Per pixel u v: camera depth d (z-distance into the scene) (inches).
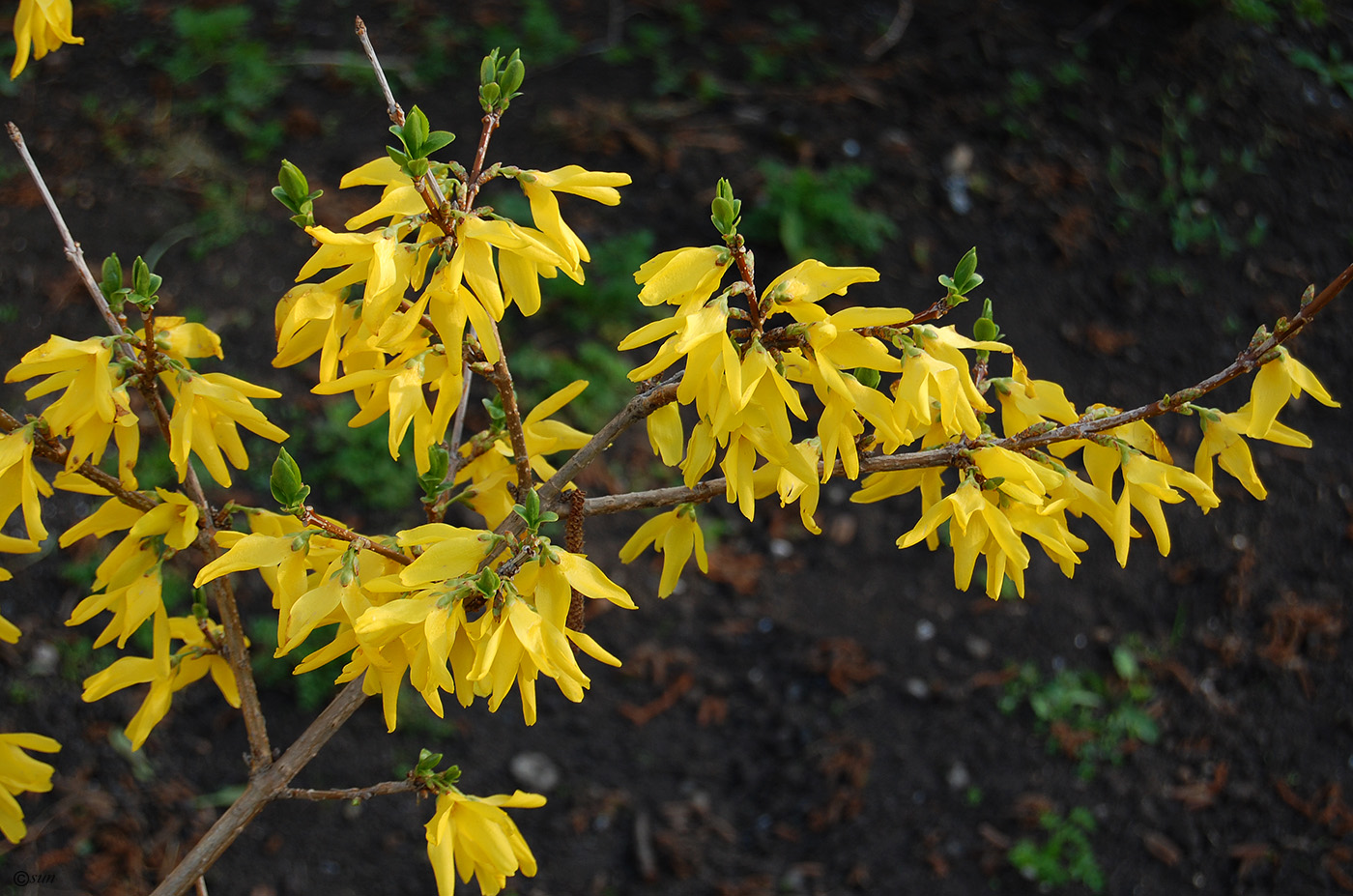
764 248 171.2
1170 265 172.6
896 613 145.9
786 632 143.8
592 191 51.9
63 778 125.8
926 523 53.9
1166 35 197.0
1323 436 159.2
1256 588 146.8
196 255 166.9
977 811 130.7
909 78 192.1
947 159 181.3
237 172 177.2
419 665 49.6
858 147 181.8
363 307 49.8
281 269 167.0
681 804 131.0
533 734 135.1
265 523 58.6
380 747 132.0
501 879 59.7
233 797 126.5
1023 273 170.6
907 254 170.4
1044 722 137.6
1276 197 179.8
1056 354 162.7
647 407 60.1
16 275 161.9
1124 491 57.5
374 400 57.4
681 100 189.3
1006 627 144.6
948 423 50.1
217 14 197.9
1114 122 187.0
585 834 128.3
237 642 64.0
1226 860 127.4
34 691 130.5
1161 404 57.0
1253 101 190.2
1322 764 134.3
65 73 188.9
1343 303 169.3
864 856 127.2
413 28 198.8
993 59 194.9
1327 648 142.5
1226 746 135.6
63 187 173.2
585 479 150.1
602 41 198.5
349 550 51.8
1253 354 54.7
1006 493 55.0
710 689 140.0
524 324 161.5
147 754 128.7
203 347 55.6
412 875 124.3
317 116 184.5
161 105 184.7
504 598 48.8
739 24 202.4
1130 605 146.4
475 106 186.5
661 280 47.9
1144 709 138.3
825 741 135.4
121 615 60.7
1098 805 131.3
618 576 145.9
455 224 49.3
